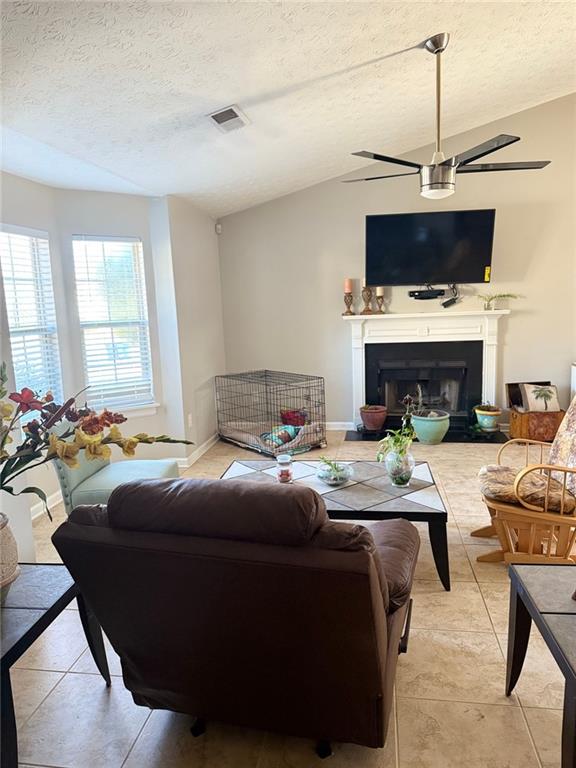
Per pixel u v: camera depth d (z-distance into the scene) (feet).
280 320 19.35
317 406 19.53
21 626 5.23
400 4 8.44
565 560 9.11
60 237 14.05
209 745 5.94
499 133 17.11
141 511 4.86
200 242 17.51
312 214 18.58
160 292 15.66
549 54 12.33
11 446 8.68
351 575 4.22
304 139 13.64
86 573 5.07
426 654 7.27
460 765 5.52
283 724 5.54
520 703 6.34
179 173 13.52
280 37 8.39
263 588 4.53
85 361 14.80
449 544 10.42
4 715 4.97
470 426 18.13
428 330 18.19
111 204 14.75
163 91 9.14
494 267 17.83
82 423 5.11
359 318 18.26
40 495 5.40
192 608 4.90
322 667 4.92
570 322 17.74
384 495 9.40
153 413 16.08
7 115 8.84
